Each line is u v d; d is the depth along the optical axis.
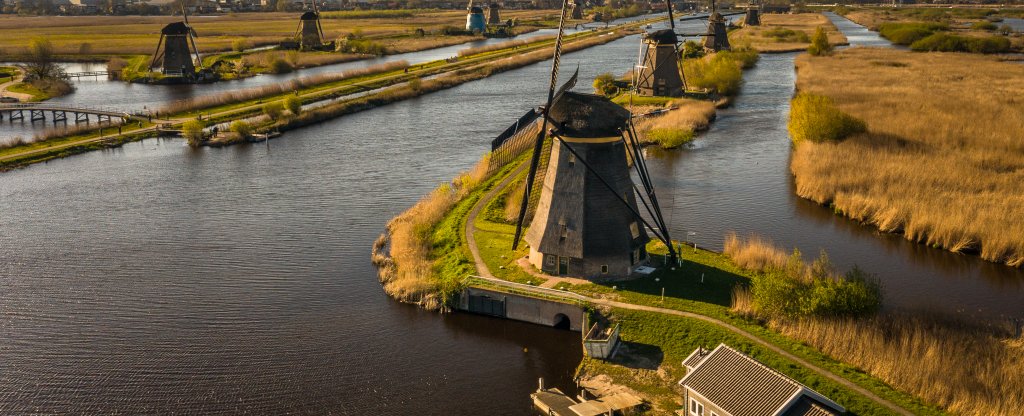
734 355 34.28
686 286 47.88
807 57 170.50
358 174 81.88
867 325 40.91
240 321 47.28
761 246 53.25
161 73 155.25
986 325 43.97
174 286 52.56
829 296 41.59
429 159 88.00
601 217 49.06
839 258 56.16
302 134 103.94
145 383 40.41
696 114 104.62
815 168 73.75
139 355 43.25
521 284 48.22
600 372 40.44
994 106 99.69
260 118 110.56
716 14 174.75
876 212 63.47
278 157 90.44
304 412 37.94
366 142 97.69
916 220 59.97
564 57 190.12
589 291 47.38
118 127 105.25
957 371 36.38
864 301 41.81
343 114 117.44
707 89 125.94
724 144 93.50
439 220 63.09
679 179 77.69
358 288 52.03
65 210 70.31
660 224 52.50
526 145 53.34
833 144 82.06
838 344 39.34
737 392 32.31
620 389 38.69
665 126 98.75
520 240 56.62
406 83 144.75
